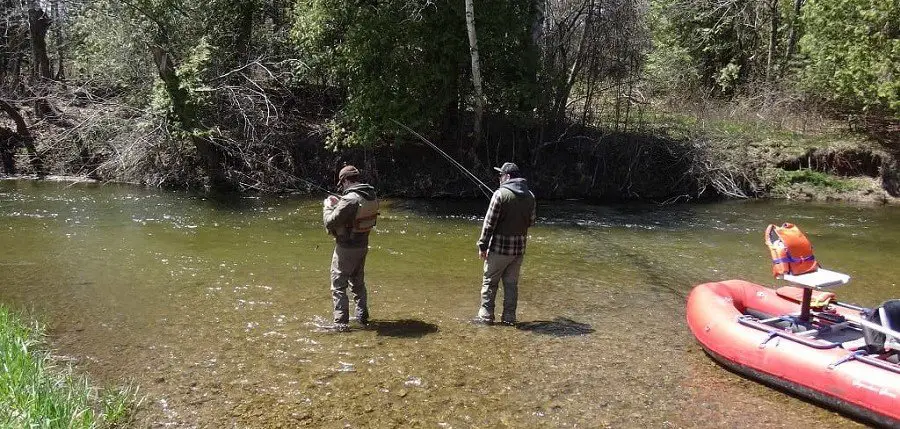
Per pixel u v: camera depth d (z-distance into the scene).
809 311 5.58
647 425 4.66
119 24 14.73
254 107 15.01
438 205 13.81
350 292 7.59
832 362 4.86
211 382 5.19
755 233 11.62
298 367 5.48
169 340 6.03
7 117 16.69
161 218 11.64
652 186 15.56
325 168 15.08
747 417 4.78
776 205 14.52
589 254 9.91
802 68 18.73
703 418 4.76
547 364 5.64
